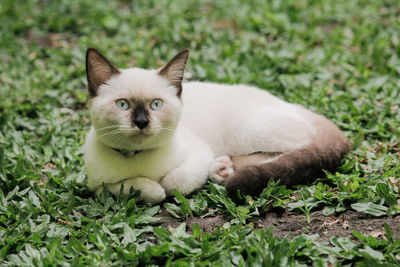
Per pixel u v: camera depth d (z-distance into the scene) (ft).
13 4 34.96
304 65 24.36
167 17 31.55
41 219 13.46
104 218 13.50
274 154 15.64
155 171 14.65
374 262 10.73
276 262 11.03
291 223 13.12
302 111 17.28
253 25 29.50
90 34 30.01
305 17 30.78
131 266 11.25
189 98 16.75
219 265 10.93
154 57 26.04
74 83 24.20
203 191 14.85
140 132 13.12
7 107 22.15
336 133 16.16
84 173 16.40
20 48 28.94
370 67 24.17
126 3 35.86
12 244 12.25
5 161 16.99
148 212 13.75
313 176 15.19
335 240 11.82
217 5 33.50
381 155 16.49
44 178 16.75
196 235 12.33
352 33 28.22
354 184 14.11
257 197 14.34
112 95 13.43
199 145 15.76
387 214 12.88
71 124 20.85
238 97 16.65
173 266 11.03
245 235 12.43
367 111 19.83
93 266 11.10
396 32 27.53
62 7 34.37
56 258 11.43
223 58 25.63
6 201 14.47
